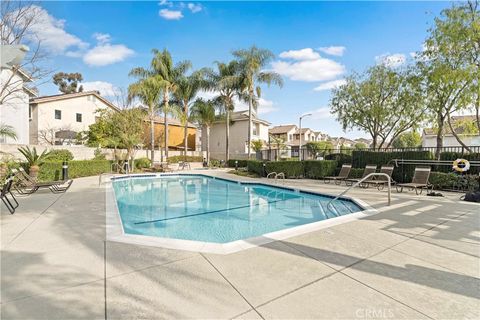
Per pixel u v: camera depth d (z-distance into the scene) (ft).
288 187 36.47
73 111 82.99
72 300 7.61
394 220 17.08
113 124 61.93
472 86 33.68
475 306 7.46
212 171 66.90
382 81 49.37
